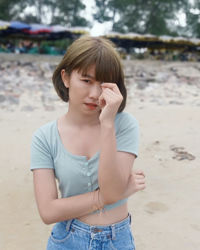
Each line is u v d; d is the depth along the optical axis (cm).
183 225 318
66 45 3075
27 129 776
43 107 1079
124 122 136
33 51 2450
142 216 338
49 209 128
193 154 552
